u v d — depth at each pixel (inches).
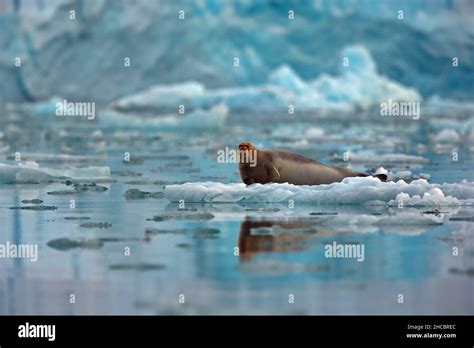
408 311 663.8
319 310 666.2
